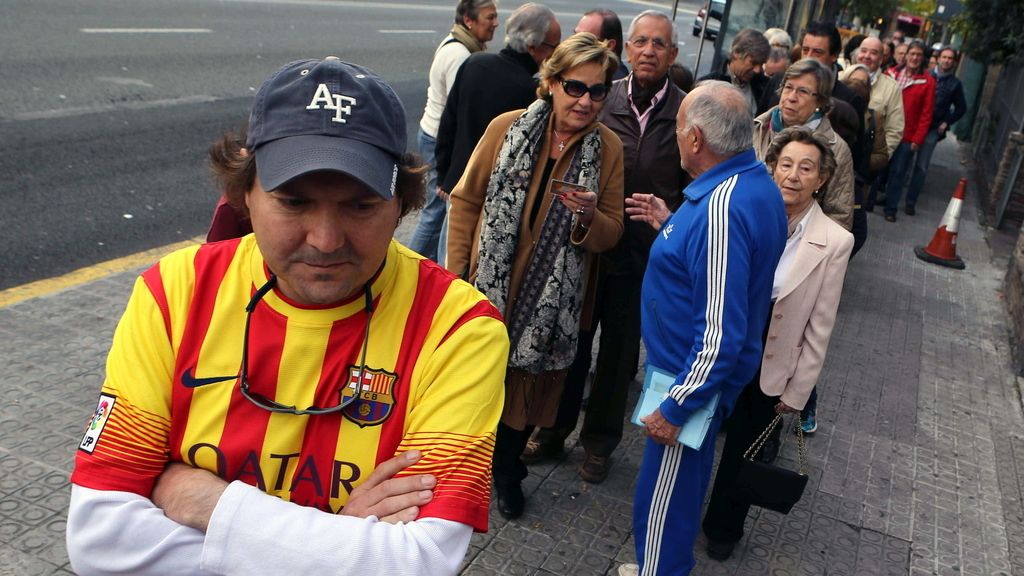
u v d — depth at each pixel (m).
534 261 3.14
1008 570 3.55
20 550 2.86
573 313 3.18
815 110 4.12
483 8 5.35
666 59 3.58
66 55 10.41
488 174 3.22
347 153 1.12
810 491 3.97
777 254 2.66
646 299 2.80
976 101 16.12
